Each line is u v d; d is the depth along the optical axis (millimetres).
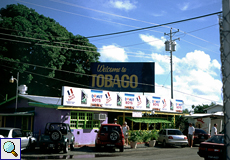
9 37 34188
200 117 31891
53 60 36406
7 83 34281
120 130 18328
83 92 22094
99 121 23609
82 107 21734
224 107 2791
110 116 26016
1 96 34875
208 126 31750
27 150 17875
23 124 23484
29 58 35094
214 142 13477
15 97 25062
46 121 21406
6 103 27266
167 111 30984
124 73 41000
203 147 13219
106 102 24125
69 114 21250
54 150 17875
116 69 41406
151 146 22938
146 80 40219
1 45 33906
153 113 27953
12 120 24891
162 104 30484
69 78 40781
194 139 25047
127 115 26891
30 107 23672
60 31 39719
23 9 38500
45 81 37844
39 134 19906
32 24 38281
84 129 22156
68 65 41000
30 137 17859
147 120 28109
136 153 17203
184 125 33906
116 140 17703
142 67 40625
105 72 41719
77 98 21609
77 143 21438
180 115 33688
